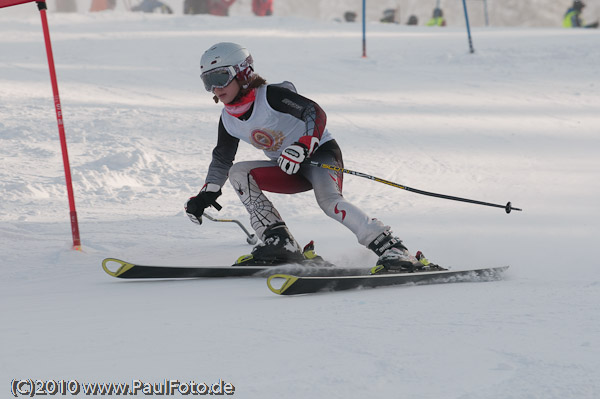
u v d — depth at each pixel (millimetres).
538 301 10055
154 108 45406
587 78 59938
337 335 8328
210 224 19766
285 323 9055
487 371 6852
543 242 16266
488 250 15508
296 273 13328
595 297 10234
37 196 24062
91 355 7777
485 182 25891
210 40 82438
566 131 38719
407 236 17344
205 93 53344
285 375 6875
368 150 33156
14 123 37938
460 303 10109
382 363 7156
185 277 13203
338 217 13414
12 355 7867
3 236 17766
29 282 13328
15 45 76875
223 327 8930
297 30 96688
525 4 163750
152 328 9008
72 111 42750
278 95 13312
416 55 71188
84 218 20516
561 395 6188
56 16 106312
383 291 11641
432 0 176250
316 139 12852
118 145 33500
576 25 137625
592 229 17656
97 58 70250
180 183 26781
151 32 90188
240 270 13180
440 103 49000
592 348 7508
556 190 23984
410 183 25906
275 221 13984
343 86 56562
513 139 36438
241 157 31656
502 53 70438
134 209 22188
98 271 14203
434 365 7062
